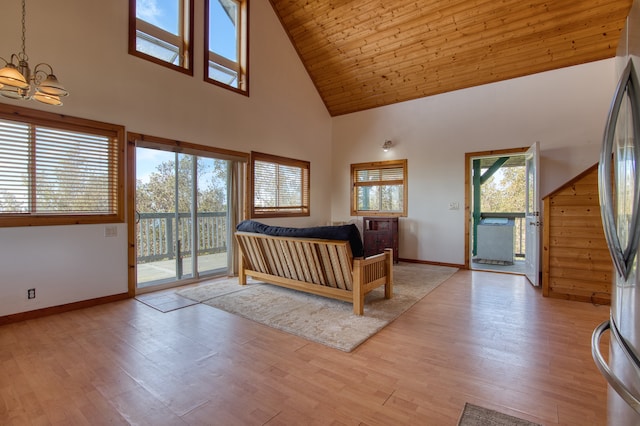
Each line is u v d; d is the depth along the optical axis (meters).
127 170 3.88
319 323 3.00
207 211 4.90
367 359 2.32
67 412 1.73
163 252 4.41
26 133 3.17
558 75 4.82
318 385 1.99
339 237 3.18
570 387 1.96
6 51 3.03
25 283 3.16
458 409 1.75
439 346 2.54
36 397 1.86
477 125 5.49
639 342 0.88
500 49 4.80
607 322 1.24
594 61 4.58
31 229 3.20
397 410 1.74
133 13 3.94
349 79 6.34
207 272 4.91
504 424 1.62
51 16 3.29
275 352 2.43
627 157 0.97
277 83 5.97
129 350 2.47
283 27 6.08
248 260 4.39
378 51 5.57
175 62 4.52
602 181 1.11
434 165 5.93
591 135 4.62
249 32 5.44
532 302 3.67
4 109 3.01
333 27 5.58
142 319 3.14
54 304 3.33
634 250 0.91
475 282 4.63
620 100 1.03
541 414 1.70
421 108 6.07
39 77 3.19
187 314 3.28
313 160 6.85
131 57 3.91
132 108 3.91
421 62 5.43
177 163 4.53
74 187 3.49
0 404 1.80
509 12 4.34
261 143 5.65
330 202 7.37
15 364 2.25
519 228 7.16
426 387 1.96
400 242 6.34
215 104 4.89
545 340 2.63
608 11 3.99
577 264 3.70
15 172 3.12
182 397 1.87
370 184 6.78
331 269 3.42
